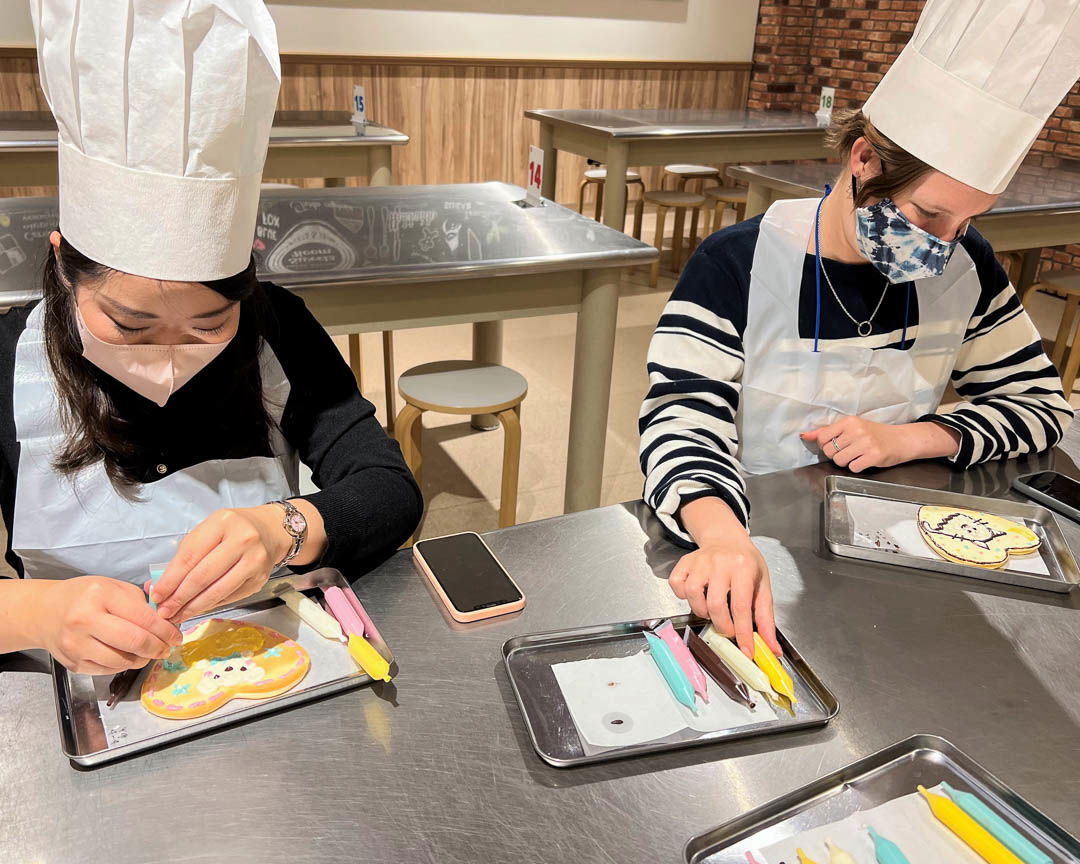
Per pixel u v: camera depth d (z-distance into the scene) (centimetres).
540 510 239
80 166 68
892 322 118
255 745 63
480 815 59
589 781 62
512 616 79
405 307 175
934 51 88
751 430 124
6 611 67
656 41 557
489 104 523
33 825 56
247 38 65
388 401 275
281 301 106
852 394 120
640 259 185
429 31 491
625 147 354
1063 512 103
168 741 63
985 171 89
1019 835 59
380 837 57
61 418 89
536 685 70
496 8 503
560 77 537
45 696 67
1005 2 83
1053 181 308
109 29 63
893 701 72
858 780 64
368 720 66
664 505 93
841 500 103
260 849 56
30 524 92
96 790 59
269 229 189
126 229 69
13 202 185
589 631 76
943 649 78
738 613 75
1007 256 434
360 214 205
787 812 61
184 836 56
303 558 84
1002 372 127
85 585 68
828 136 110
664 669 72
